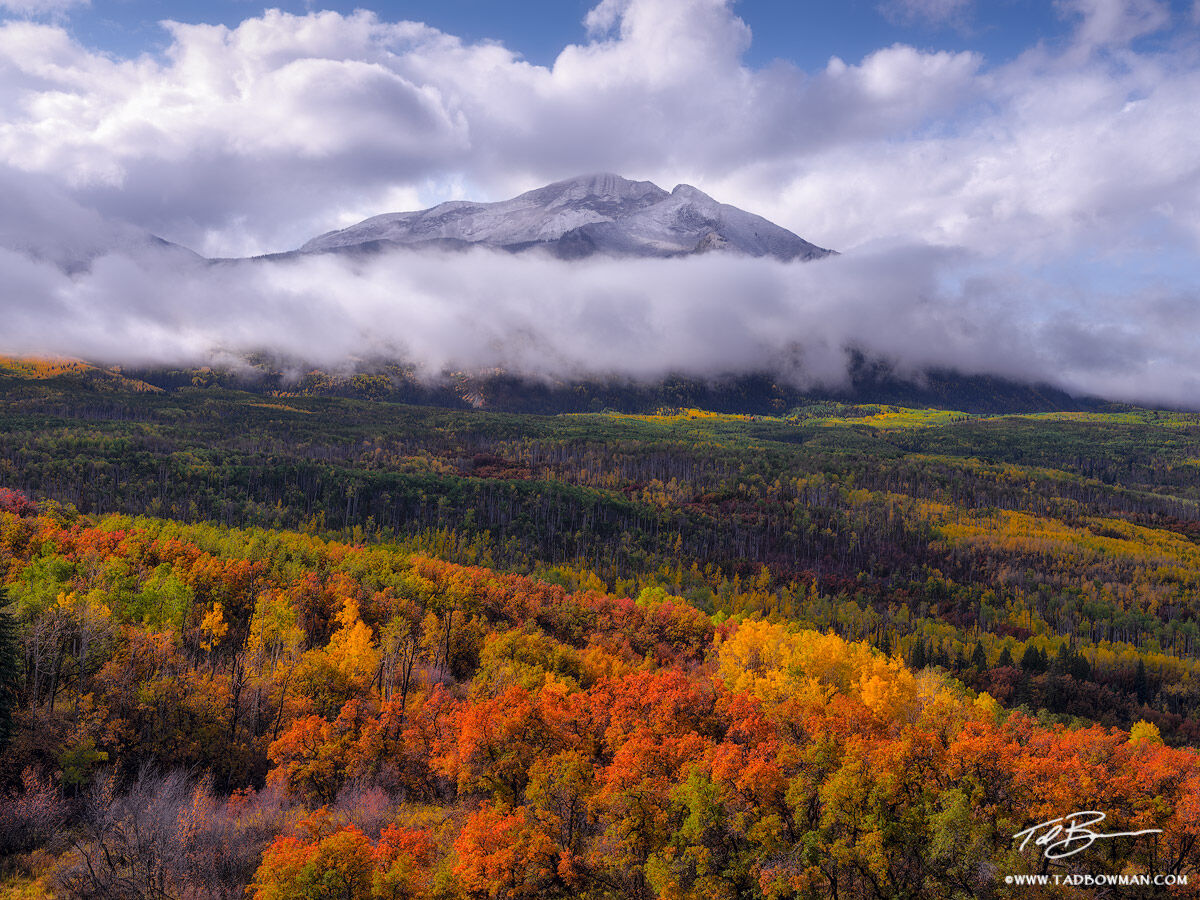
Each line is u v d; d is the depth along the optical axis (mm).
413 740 78500
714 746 68562
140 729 75625
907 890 55844
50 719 71438
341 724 80062
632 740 69062
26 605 82812
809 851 57000
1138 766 64500
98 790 63062
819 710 80438
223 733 79438
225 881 57062
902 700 87125
